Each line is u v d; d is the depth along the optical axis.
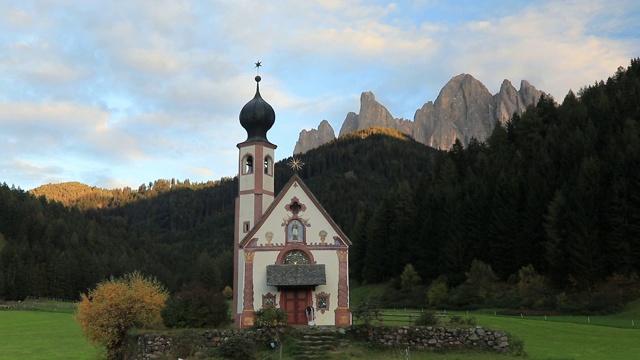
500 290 93.00
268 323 45.53
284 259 54.34
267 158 61.28
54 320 92.69
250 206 59.34
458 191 113.62
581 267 83.69
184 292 49.62
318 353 42.78
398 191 134.62
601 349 47.72
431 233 113.44
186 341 44.50
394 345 45.25
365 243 138.75
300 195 55.31
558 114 129.25
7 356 55.59
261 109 61.75
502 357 42.41
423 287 109.31
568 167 100.19
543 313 78.94
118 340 48.53
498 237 98.44
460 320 48.75
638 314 71.62
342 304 53.44
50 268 175.38
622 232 82.94
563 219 88.69
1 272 164.88
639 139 92.31
